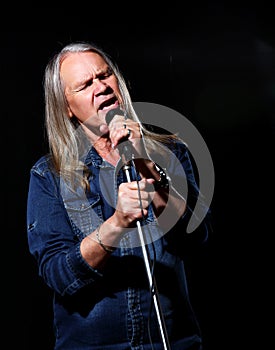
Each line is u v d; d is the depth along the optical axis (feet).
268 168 33.35
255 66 34.78
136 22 33.35
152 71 33.22
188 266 31.96
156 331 14.65
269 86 34.58
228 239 32.55
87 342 14.64
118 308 14.56
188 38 34.17
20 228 29.84
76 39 31.94
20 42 30.99
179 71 33.68
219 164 33.35
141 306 14.65
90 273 14.20
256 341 31.32
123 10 33.09
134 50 33.12
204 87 33.88
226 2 35.09
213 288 31.83
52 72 16.28
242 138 33.71
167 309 14.75
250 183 33.30
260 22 35.83
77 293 14.69
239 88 34.30
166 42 33.71
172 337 14.71
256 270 32.07
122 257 14.79
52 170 15.79
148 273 13.29
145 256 13.37
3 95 30.45
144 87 33.01
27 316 29.43
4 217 29.78
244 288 31.94
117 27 32.89
